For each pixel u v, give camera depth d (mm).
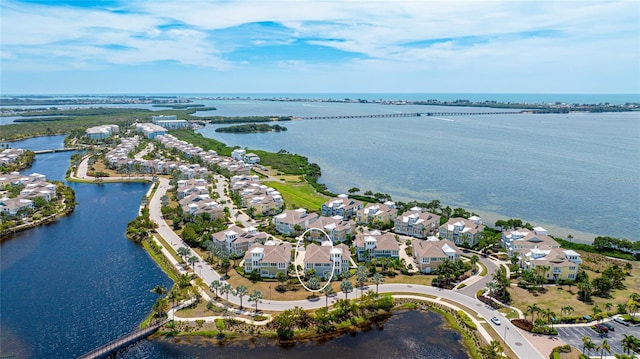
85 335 140625
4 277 181375
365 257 198750
